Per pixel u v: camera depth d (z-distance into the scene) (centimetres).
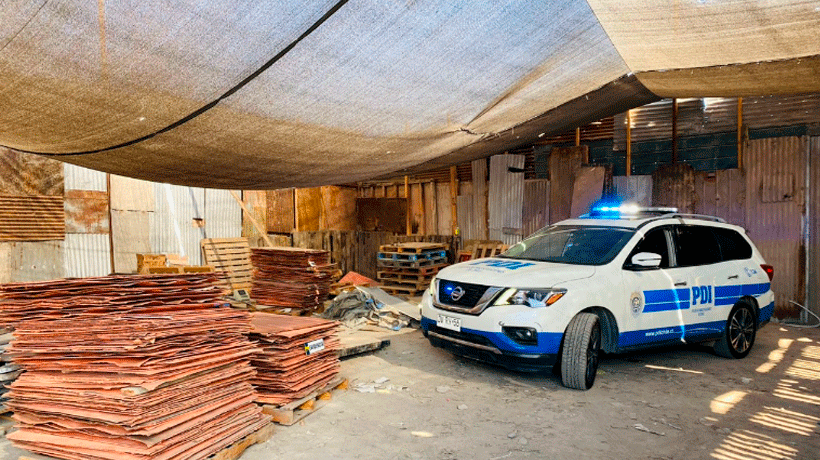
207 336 405
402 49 456
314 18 392
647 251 666
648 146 1055
